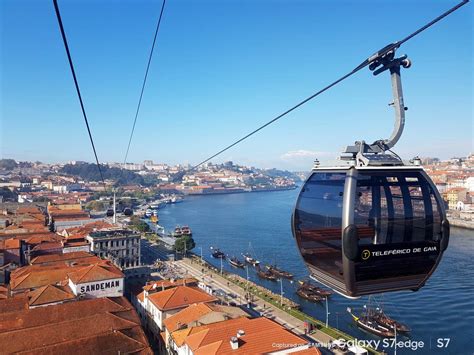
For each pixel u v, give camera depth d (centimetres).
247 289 9738
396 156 1289
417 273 1235
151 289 8012
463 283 9356
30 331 5181
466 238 15462
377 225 1179
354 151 1298
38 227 14362
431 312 7856
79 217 19138
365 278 1191
